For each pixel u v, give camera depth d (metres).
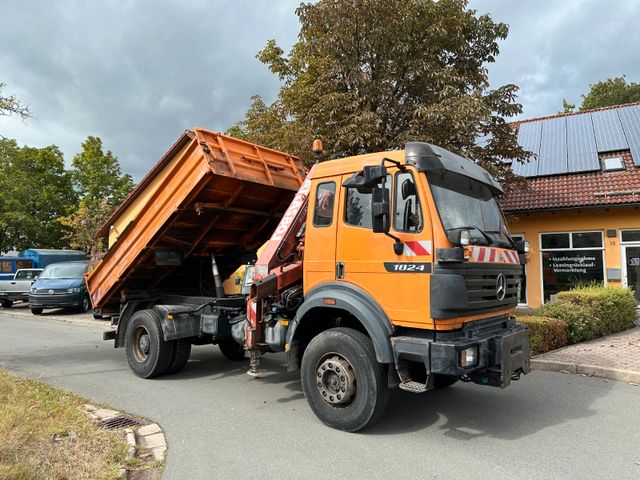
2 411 4.68
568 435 4.86
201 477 3.90
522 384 6.90
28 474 3.53
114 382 7.14
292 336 5.49
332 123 10.92
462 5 10.89
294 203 6.30
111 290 8.28
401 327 4.77
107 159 30.50
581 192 15.24
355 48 10.57
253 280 6.35
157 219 7.13
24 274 21.58
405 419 5.36
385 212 4.59
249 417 5.45
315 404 5.15
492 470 4.03
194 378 7.43
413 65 10.44
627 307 11.49
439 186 4.84
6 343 10.95
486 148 11.39
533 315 10.01
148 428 5.03
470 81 11.25
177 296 8.05
